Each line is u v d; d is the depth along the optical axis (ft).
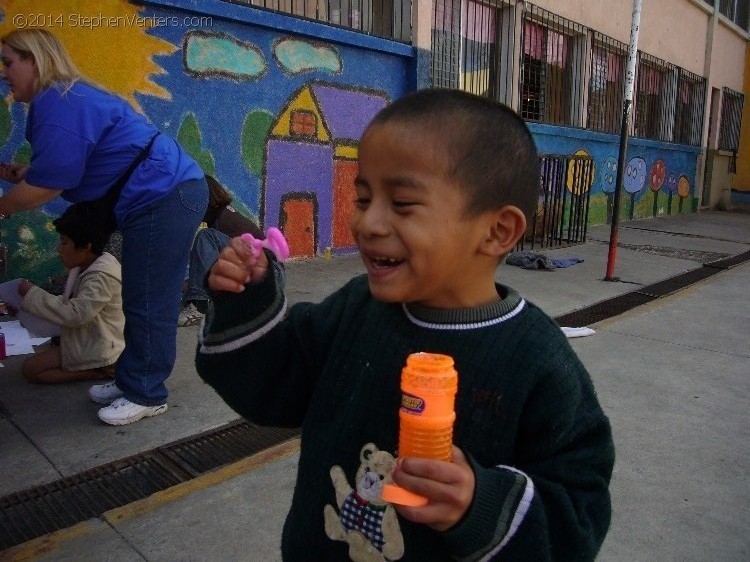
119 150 8.25
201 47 16.60
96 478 7.69
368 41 20.85
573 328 14.67
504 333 3.09
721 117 52.42
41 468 7.81
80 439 8.53
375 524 3.18
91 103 8.05
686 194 47.98
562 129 32.01
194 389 10.30
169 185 8.41
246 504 7.23
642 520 7.27
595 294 18.54
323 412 3.45
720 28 49.24
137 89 15.49
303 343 3.80
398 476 2.48
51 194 8.05
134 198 8.34
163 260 8.61
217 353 3.55
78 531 6.64
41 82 7.95
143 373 9.02
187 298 13.07
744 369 12.42
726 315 16.62
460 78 27.20
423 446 2.50
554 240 28.78
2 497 7.22
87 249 9.63
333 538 3.32
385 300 2.94
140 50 15.40
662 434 9.48
